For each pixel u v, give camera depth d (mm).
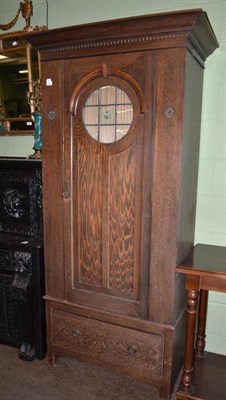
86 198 1640
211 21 1759
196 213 1929
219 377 1688
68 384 1764
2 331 2088
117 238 1601
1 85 2352
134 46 1404
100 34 1436
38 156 1994
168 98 1382
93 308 1717
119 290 1643
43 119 1673
